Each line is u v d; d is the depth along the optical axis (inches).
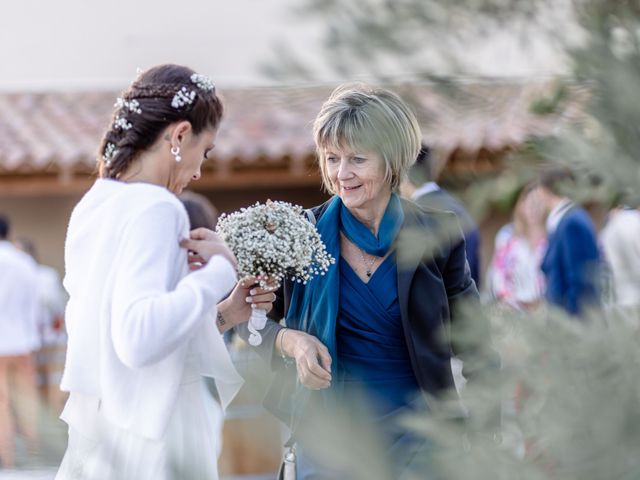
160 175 95.5
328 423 35.0
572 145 32.2
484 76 33.0
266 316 117.0
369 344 111.2
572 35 33.2
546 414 32.2
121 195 91.2
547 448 32.0
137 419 88.0
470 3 32.9
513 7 33.1
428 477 34.1
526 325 33.4
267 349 114.0
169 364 90.0
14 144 496.7
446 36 32.7
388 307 110.8
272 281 112.2
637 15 33.1
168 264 88.9
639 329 32.8
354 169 108.8
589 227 186.5
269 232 111.0
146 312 84.4
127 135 94.7
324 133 108.7
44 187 477.7
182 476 37.4
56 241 490.9
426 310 107.6
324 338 111.2
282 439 35.4
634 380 32.3
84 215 93.0
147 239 88.2
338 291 112.1
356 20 32.1
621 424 31.4
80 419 89.9
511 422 32.8
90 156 469.7
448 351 37.8
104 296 88.3
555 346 33.0
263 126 473.1
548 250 192.2
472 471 32.6
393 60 32.3
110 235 89.6
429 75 32.6
